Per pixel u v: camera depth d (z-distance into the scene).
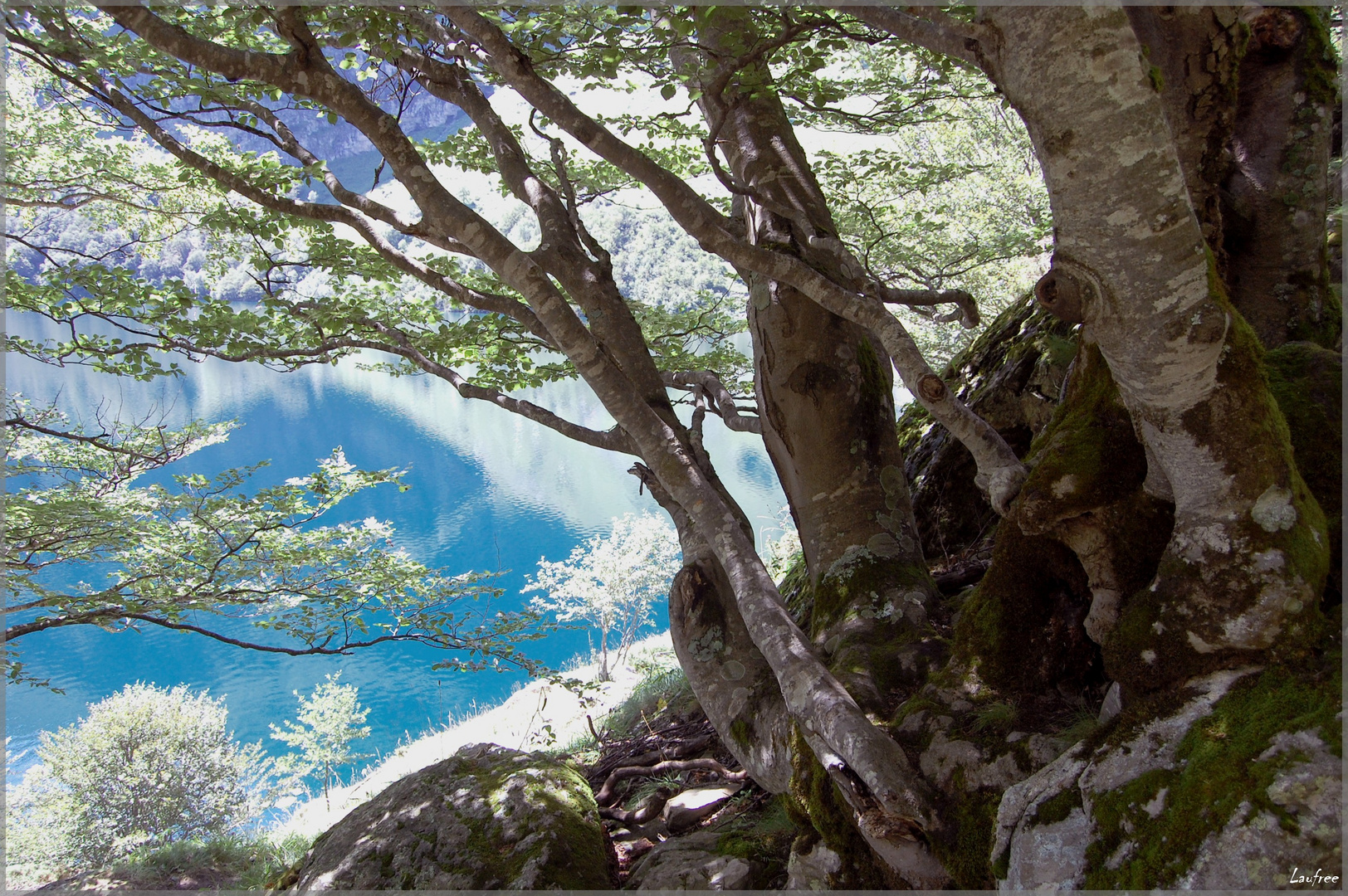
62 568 20.64
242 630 26.62
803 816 3.19
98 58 4.12
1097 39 1.79
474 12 3.09
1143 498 2.48
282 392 66.62
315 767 15.14
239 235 5.80
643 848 4.23
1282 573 2.07
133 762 13.27
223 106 4.39
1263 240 2.88
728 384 7.32
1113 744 2.26
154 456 6.29
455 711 18.95
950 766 2.72
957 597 3.79
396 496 37.47
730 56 3.77
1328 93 2.84
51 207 6.54
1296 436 2.48
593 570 17.64
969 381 5.82
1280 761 1.88
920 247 9.17
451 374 4.96
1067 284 2.09
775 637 3.05
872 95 6.09
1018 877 2.23
